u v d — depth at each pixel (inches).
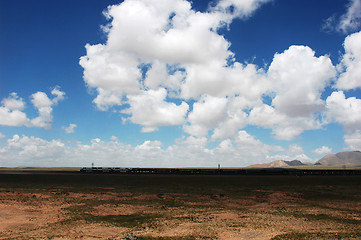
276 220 1314.0
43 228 1169.4
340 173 4082.2
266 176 3715.6
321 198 2016.5
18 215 1385.3
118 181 3048.7
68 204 1715.1
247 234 1059.9
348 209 1626.5
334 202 1865.2
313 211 1556.3
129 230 1155.9
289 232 1072.8
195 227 1190.3
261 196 2107.5
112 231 1139.3
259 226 1187.9
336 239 954.7
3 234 1071.0
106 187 2559.1
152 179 3260.3
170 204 1775.3
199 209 1622.8
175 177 3513.8
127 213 1504.7
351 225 1207.6
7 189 2340.1
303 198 2025.1
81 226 1211.9
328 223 1248.2
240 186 2657.5
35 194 2080.5
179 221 1312.7
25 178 3373.5
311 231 1090.7
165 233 1103.0
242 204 1807.3
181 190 2389.3
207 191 2340.1
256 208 1664.6
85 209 1577.3
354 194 2167.8
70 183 2859.3
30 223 1245.1
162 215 1455.5
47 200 1834.4
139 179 3260.3
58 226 1204.5
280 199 1990.7
